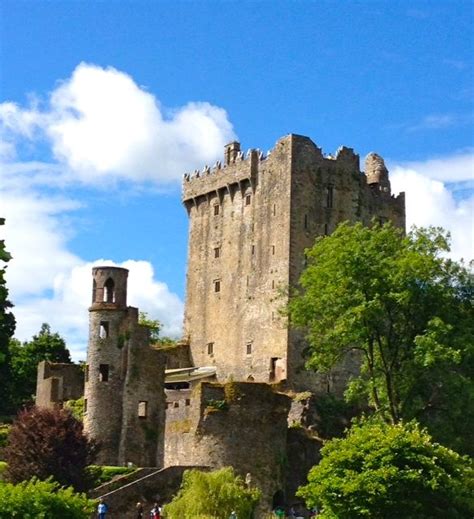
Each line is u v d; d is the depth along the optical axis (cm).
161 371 10612
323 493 6506
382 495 6359
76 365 11981
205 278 13638
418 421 8494
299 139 12744
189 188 14112
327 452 6819
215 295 13412
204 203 13900
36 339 14675
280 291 11631
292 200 12538
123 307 10569
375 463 6494
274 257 12581
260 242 12850
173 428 9994
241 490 8106
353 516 6406
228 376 12900
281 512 9006
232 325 13025
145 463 10281
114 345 10444
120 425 10294
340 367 12194
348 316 8362
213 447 9419
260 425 9538
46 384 11731
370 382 9019
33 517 5709
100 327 10506
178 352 13550
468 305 8612
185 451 9706
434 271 8525
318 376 12125
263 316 12544
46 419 8650
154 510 8044
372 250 8606
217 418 9475
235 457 9406
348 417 11544
